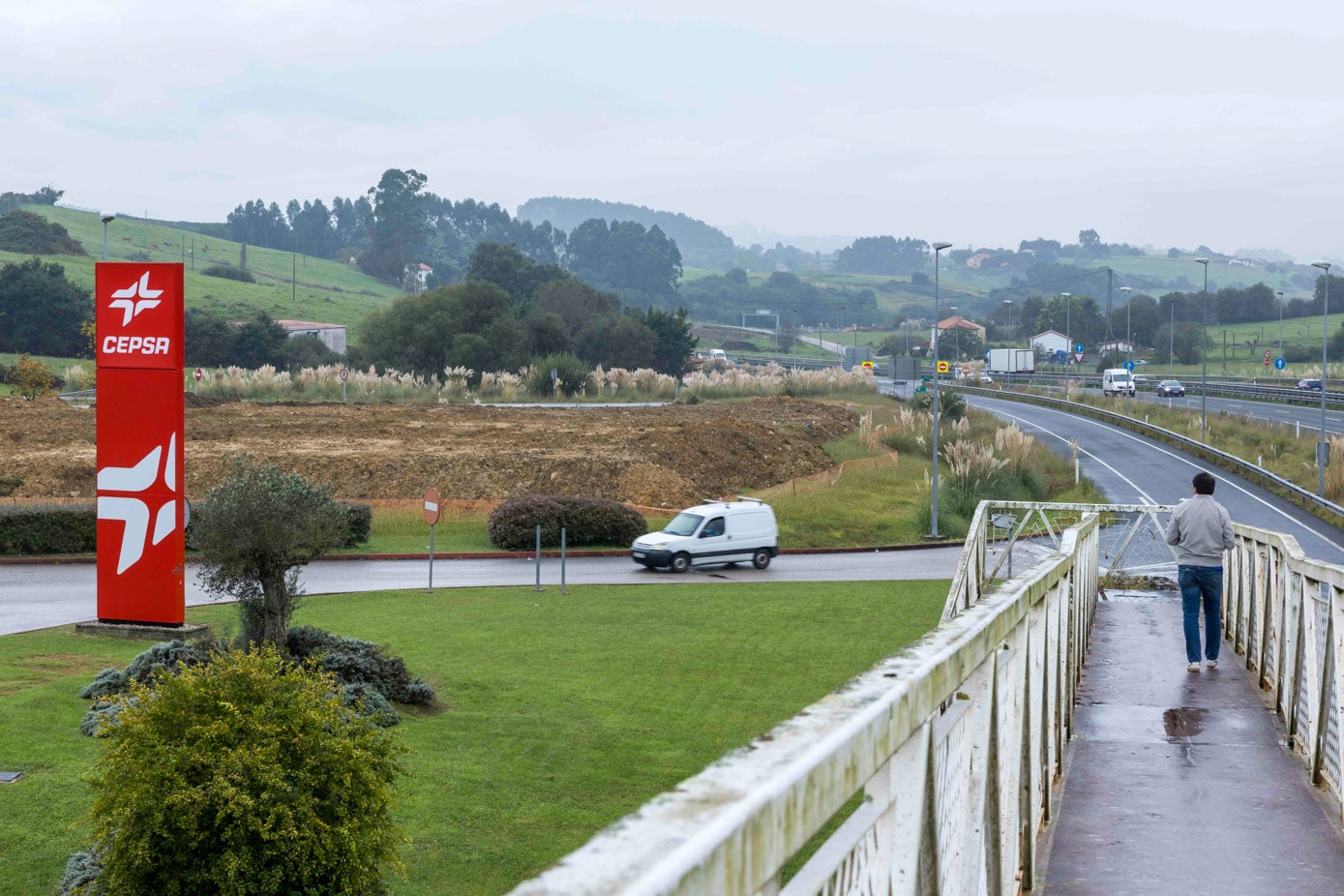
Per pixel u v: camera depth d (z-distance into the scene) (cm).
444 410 6438
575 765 1436
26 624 2284
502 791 1330
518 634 2275
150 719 920
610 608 2634
